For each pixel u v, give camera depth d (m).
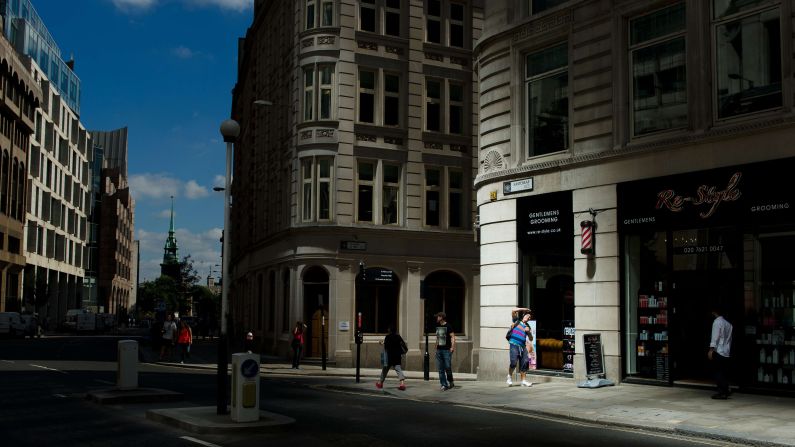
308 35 33.81
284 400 15.65
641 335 17.23
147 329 117.56
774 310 14.94
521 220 20.06
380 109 33.84
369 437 10.56
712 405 13.54
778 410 12.83
